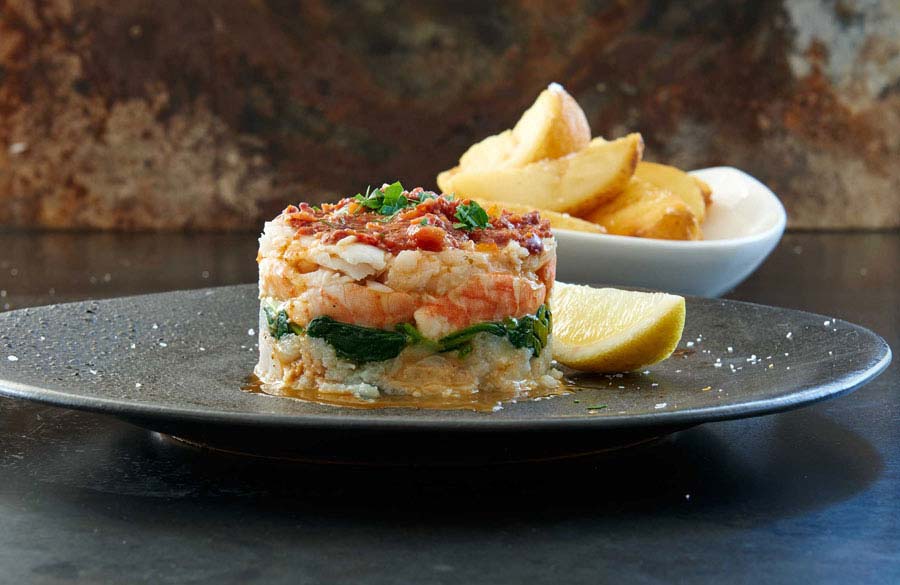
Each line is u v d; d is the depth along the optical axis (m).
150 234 1.40
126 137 1.45
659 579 0.49
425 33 1.44
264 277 0.64
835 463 0.58
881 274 1.05
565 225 0.80
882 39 1.49
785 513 0.53
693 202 0.88
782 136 1.50
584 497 0.54
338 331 0.62
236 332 0.68
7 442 0.59
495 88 1.45
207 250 1.24
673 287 0.80
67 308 0.67
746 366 0.63
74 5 1.42
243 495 0.54
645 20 1.46
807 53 1.48
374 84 1.45
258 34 1.44
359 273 0.62
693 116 1.48
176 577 0.49
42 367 0.60
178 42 1.44
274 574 0.49
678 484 0.55
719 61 1.48
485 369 0.62
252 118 1.45
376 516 0.53
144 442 0.59
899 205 1.52
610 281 0.80
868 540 0.52
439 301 0.62
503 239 0.64
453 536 0.51
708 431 0.61
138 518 0.52
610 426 0.52
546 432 0.54
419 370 0.62
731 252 0.80
